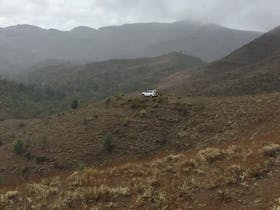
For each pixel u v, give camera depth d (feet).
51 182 63.26
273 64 513.04
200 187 51.34
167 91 602.03
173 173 59.41
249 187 48.57
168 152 146.10
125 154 152.66
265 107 149.59
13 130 240.53
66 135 184.34
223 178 52.11
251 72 527.40
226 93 411.13
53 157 166.71
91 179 61.26
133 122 175.63
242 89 414.21
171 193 50.72
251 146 65.36
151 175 59.93
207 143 137.69
